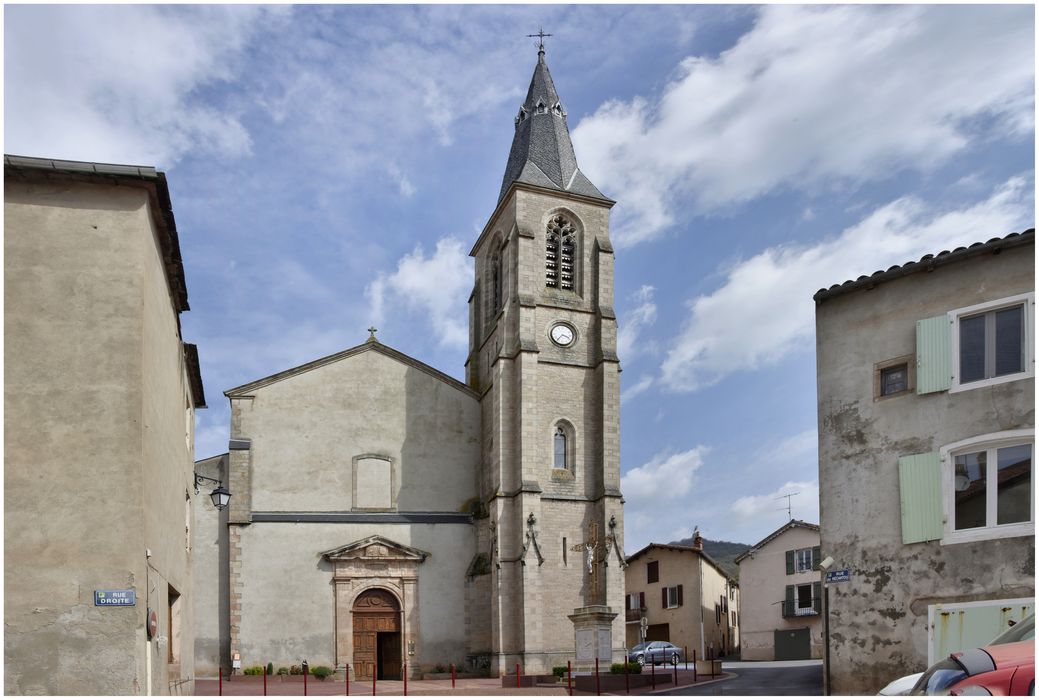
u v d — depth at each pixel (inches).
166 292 658.2
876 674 637.9
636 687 1067.3
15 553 506.6
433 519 1584.6
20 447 519.2
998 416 605.6
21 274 538.6
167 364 665.6
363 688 1198.3
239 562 1477.6
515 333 1616.6
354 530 1545.3
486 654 1517.0
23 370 528.1
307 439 1573.6
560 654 1465.3
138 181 553.3
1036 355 572.7
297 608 1486.2
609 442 1585.9
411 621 1523.1
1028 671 319.0
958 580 603.8
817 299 716.0
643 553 2230.6
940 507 618.5
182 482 793.6
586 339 1658.5
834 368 703.1
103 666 501.0
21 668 495.2
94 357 536.1
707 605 2074.3
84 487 520.4
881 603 642.8
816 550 1836.9
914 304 664.4
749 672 1279.5
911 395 652.7
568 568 1519.4
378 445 1605.6
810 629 1818.4
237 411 1555.1
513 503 1524.4
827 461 695.1
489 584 1541.6
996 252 624.7
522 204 1707.7
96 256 547.5
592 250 1722.4
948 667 347.9
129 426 531.5
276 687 1221.7
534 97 1903.3
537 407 1585.9
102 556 514.3
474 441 1662.2
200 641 1441.9
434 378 1665.8
